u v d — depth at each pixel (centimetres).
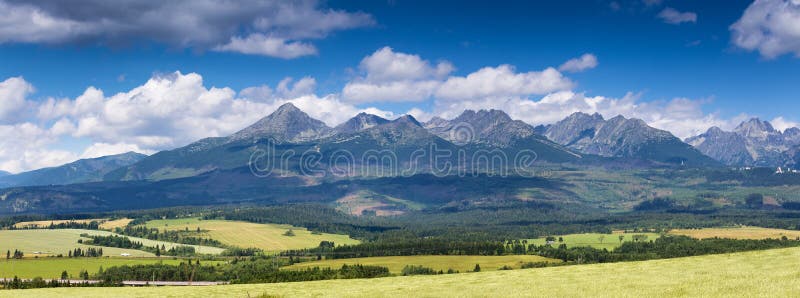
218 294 7894
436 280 7988
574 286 6347
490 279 7581
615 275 6988
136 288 9338
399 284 7825
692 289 5541
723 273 6359
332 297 6806
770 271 6219
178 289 8781
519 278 7456
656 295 5406
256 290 8150
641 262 7969
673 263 7562
